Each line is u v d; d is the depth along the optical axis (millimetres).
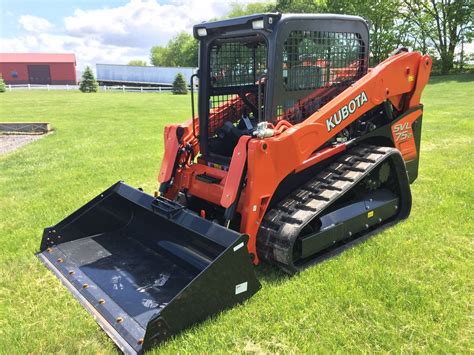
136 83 47094
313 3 36281
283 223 3457
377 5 35188
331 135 3762
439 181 5805
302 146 3535
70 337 2852
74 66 60969
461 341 2715
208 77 3979
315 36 3672
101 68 47906
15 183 6613
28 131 12500
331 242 3746
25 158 8461
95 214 4133
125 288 3311
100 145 9703
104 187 6238
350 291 3230
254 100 4336
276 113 3547
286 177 3750
